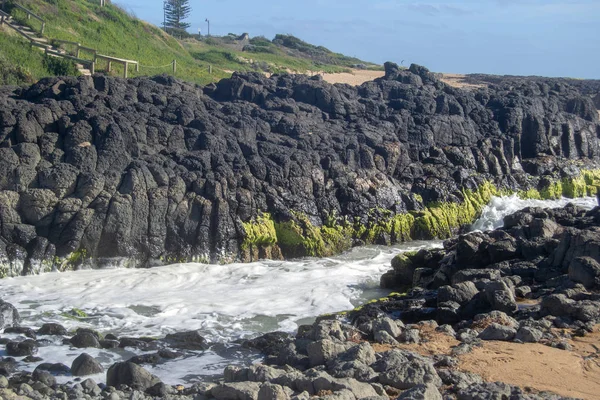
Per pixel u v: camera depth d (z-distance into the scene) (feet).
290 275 72.54
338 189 87.35
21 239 70.64
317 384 33.94
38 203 72.23
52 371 43.01
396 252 83.97
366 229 86.89
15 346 47.03
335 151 90.43
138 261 73.77
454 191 95.20
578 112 126.31
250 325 56.39
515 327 45.47
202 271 72.59
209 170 79.82
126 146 79.00
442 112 107.55
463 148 102.68
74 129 77.61
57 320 56.70
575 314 46.93
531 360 39.96
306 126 93.30
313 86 102.89
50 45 120.78
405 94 109.19
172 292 65.92
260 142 86.63
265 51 207.51
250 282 69.87
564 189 107.96
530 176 106.42
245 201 79.10
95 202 73.31
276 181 82.69
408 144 98.94
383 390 34.45
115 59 117.29
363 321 51.39
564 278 53.98
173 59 149.28
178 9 236.84
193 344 48.78
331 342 40.27
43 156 75.92
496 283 51.13
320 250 81.61
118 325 55.93
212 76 147.64
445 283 62.39
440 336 44.75
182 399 35.24
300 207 83.05
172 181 76.54
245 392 32.94
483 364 39.27
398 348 42.42
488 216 95.61
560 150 113.80
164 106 87.61
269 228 79.77
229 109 93.50
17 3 127.24
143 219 74.38
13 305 59.00
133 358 45.50
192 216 76.48
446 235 91.66
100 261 72.49
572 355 40.83
